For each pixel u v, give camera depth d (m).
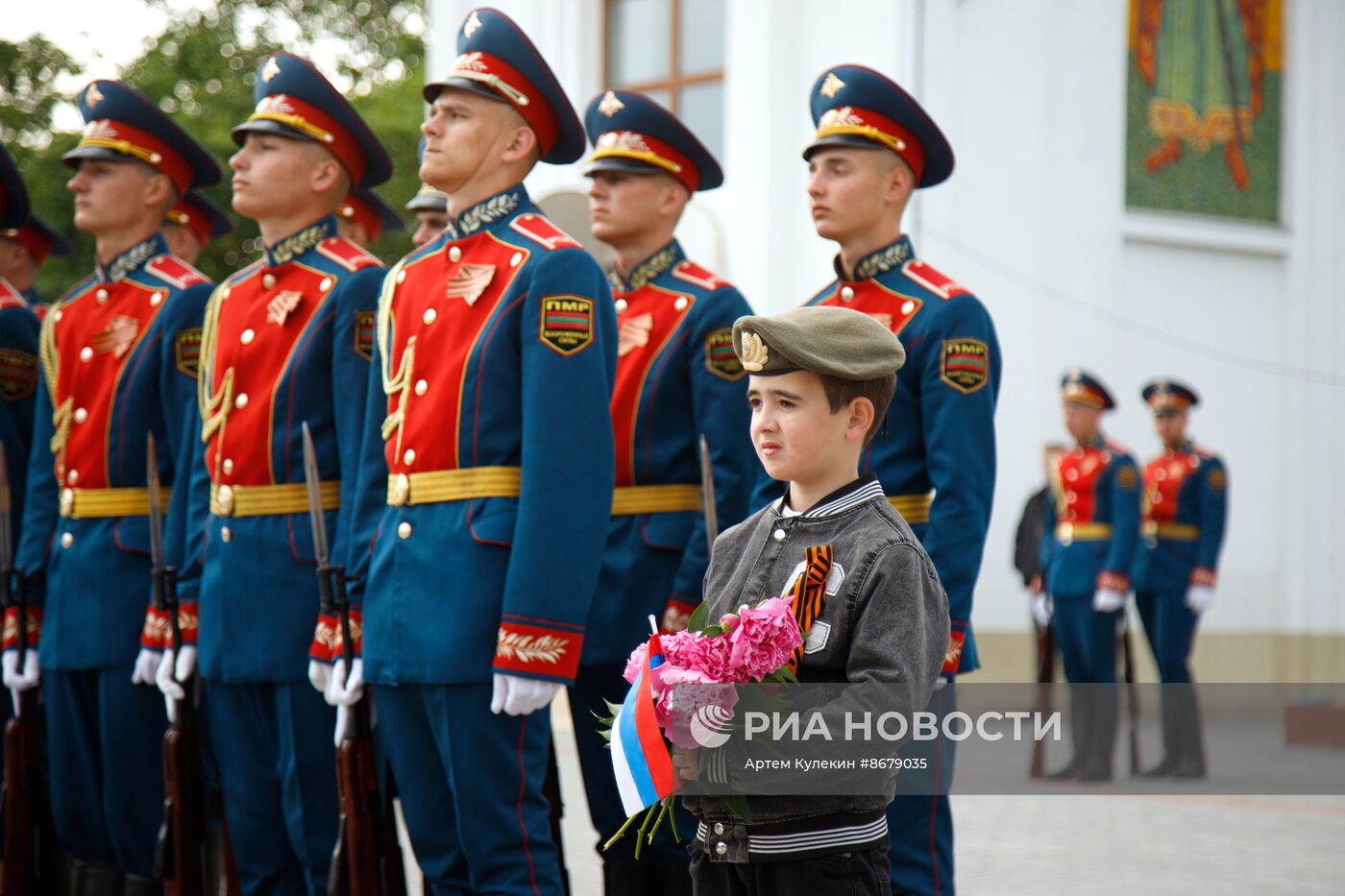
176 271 15.95
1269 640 39.56
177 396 15.41
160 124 16.03
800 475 8.59
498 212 12.89
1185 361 38.38
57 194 53.72
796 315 8.63
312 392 14.02
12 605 15.95
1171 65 38.22
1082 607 27.47
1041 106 36.25
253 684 13.87
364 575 12.86
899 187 13.53
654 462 14.38
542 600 11.85
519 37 13.00
